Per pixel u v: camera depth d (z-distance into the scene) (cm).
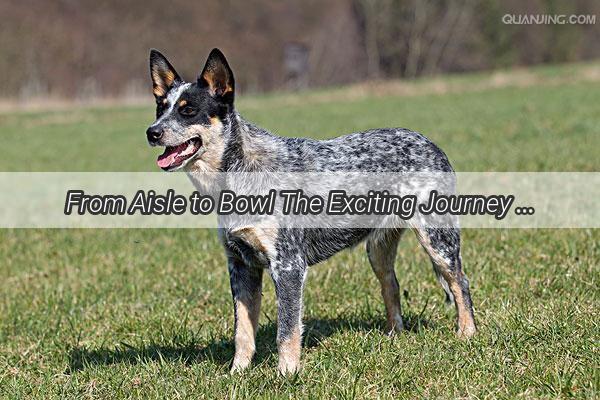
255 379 604
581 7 6219
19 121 3959
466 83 4412
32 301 927
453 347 645
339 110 3538
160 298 884
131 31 5731
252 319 663
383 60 6381
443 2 6378
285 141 664
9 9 5453
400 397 556
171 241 1200
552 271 843
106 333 786
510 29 6378
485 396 542
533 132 2164
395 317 721
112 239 1267
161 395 589
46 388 638
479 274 855
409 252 995
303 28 6356
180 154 633
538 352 604
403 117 2973
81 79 5309
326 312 793
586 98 3102
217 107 638
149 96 5019
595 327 640
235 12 6216
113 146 2877
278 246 629
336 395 562
